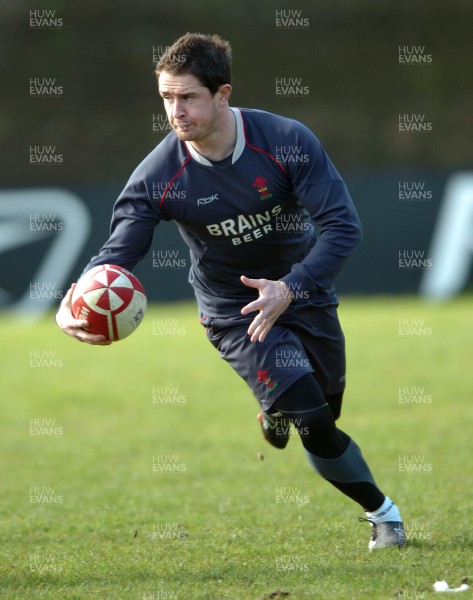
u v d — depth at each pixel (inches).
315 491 986.1
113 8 3993.6
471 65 3811.5
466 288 2618.1
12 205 2790.4
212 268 743.1
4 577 669.9
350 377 1707.7
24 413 1576.0
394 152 3563.0
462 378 1658.5
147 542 773.9
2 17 3949.3
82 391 1738.4
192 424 1446.9
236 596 591.5
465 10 3917.3
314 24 3929.6
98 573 668.1
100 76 3858.3
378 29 3905.0
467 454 1125.7
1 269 2760.8
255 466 1151.0
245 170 685.9
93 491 1040.8
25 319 2679.6
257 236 715.4
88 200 2768.2
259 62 3865.7
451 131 3595.0
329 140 3624.5
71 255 2748.5
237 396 1649.9
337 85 3794.3
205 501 955.3
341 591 589.6
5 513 946.7
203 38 659.4
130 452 1272.1
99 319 681.6
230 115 681.0
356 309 2498.8
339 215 678.5
